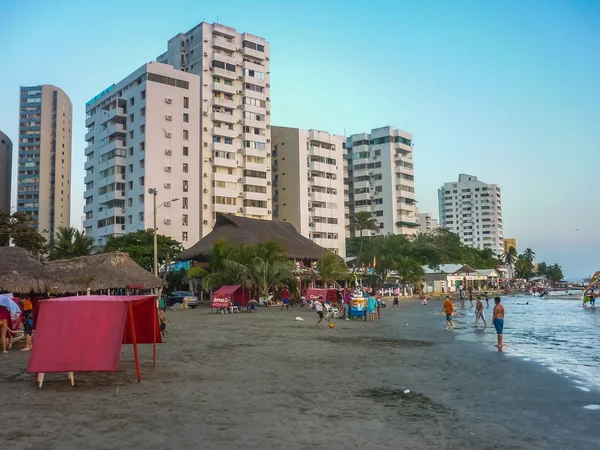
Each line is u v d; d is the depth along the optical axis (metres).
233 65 89.88
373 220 94.25
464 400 9.60
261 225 68.00
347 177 114.31
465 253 117.38
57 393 9.80
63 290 23.20
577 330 24.28
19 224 43.78
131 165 77.38
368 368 13.01
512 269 171.75
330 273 53.84
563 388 10.74
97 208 82.38
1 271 22.00
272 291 48.81
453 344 18.44
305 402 9.22
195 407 8.71
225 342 18.56
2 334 16.20
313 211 95.75
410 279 75.88
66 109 148.88
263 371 12.43
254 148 89.62
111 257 27.06
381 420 8.08
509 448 6.84
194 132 80.44
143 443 6.68
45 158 141.75
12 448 6.44
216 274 46.16
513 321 30.05
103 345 10.21
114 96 83.06
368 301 30.16
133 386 10.51
